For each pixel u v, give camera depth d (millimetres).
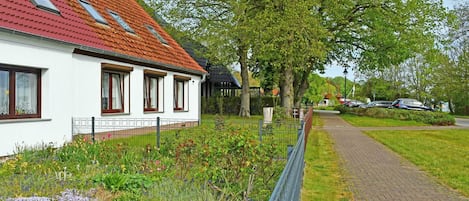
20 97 10297
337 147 14062
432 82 49844
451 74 31969
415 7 28094
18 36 9633
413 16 28547
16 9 10070
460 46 26312
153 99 17781
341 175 8984
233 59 27094
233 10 25891
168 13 28031
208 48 26969
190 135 10188
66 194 5820
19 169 7250
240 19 25297
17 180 6551
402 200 6895
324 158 11383
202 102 35406
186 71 20031
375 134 19469
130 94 15445
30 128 10258
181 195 5750
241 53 28031
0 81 9734
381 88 57406
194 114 22141
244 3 25141
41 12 11078
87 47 12133
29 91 10586
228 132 7840
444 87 43156
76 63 12438
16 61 9656
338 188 7688
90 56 13047
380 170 9695
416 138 17859
